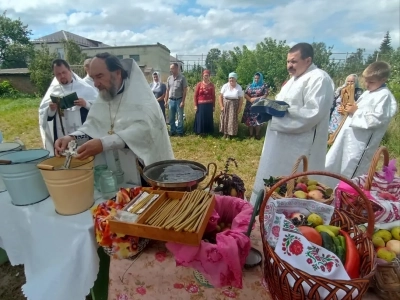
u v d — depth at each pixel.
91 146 1.52
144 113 1.82
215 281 1.03
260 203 1.11
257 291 1.10
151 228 1.07
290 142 2.40
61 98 2.40
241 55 19.27
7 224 1.61
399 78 10.79
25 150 1.72
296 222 1.09
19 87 24.09
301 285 0.83
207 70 6.71
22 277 2.38
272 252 0.90
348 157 2.75
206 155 5.60
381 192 1.32
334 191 1.43
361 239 0.99
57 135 2.91
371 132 2.62
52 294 1.33
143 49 36.31
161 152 1.98
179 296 1.21
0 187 1.78
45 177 1.39
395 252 1.03
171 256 1.25
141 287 1.24
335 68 16.62
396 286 0.91
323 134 2.41
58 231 1.41
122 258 1.24
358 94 4.67
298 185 1.44
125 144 1.72
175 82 6.80
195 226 1.03
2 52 40.34
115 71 1.77
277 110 2.28
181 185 1.37
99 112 1.93
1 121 9.76
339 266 0.87
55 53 25.08
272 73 18.30
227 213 1.34
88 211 1.49
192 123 7.56
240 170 4.77
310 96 2.24
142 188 1.43
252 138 6.59
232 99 6.41
